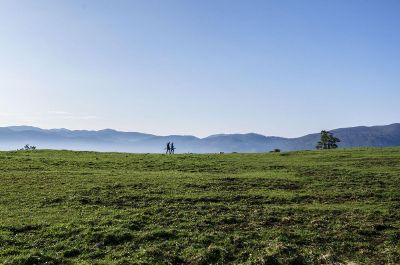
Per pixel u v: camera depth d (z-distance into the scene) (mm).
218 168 62594
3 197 40469
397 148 85125
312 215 35719
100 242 28188
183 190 44531
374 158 70312
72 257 26047
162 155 80000
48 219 33000
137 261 25281
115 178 50625
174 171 59750
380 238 30625
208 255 26578
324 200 41688
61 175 52312
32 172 54625
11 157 69188
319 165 63844
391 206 39188
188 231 30828
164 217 34188
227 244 28500
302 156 77500
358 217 35250
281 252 27297
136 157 75125
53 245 27531
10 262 24328
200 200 40406
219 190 45156
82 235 29172
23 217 33500
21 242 27734
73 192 42750
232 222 33469
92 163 65188
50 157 71688
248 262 26016
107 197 40969
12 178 49844
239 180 50438
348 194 43875
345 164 64750
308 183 49750
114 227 30875
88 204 38562
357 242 29672
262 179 51406
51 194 41781
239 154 83500
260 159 73938
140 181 48656
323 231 31688
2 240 27641
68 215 34438
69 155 76812
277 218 34531
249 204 39531
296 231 31406
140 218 33625
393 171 56812
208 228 31734
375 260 26812
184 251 27188
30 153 78562
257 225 32688
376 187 46969
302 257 26797
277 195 42875
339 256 27406
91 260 25438
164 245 28016
